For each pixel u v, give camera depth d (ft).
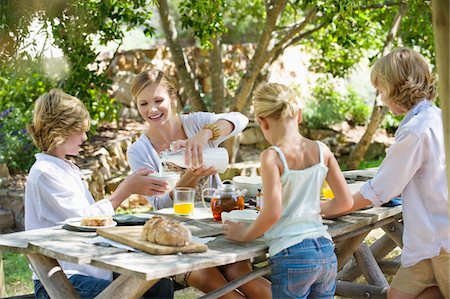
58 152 10.23
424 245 9.63
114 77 29.07
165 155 10.79
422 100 9.84
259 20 29.81
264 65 24.41
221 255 8.04
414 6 22.16
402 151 9.61
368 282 11.93
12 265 17.33
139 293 8.11
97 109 21.76
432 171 9.57
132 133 27.14
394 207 11.04
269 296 9.89
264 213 8.42
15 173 23.12
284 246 8.54
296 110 8.86
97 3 18.98
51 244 8.44
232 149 25.05
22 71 11.35
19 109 23.45
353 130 31.83
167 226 8.20
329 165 9.12
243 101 23.49
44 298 9.71
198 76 30.63
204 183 11.94
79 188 10.31
